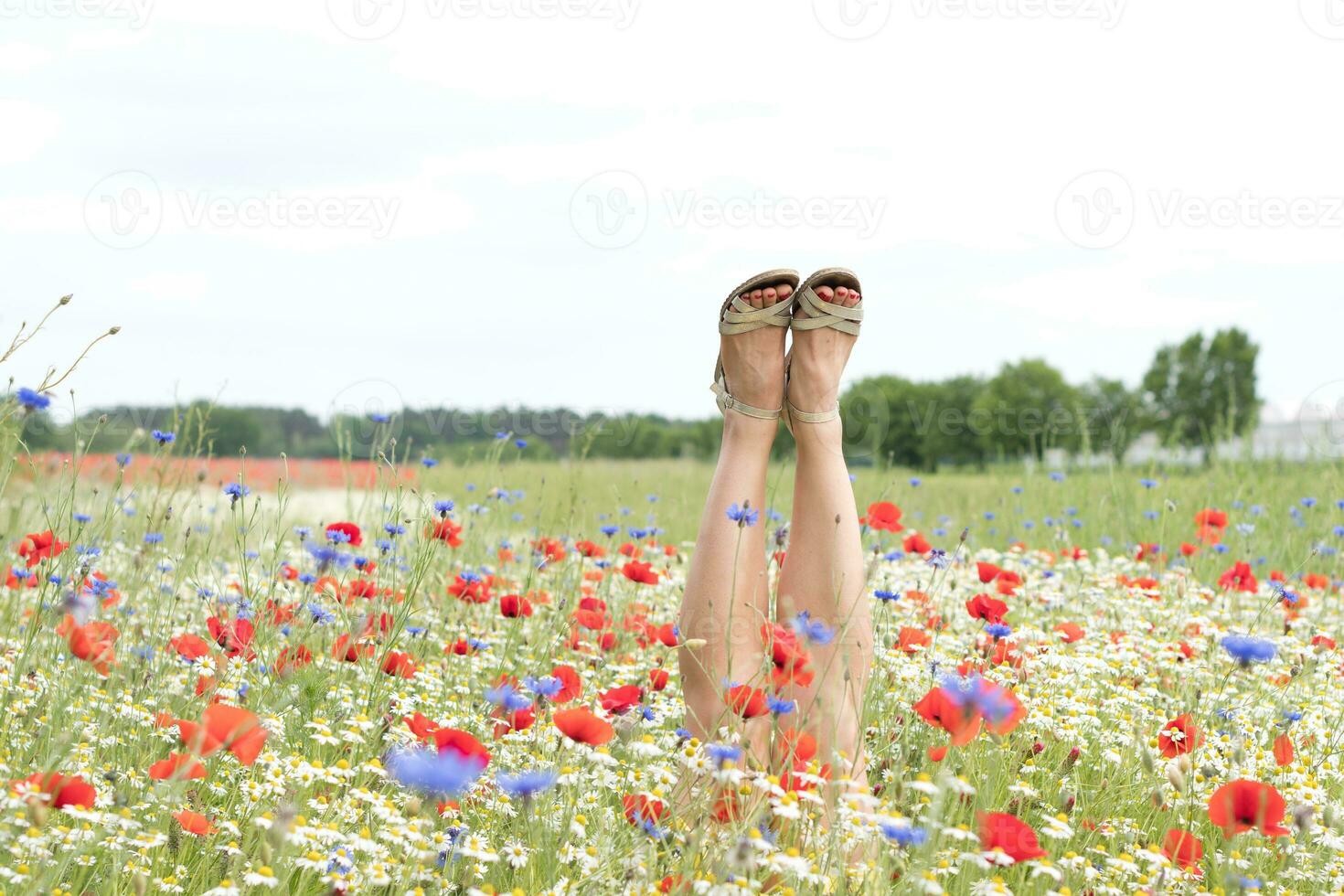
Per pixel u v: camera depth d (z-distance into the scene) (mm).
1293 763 2709
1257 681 3307
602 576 4445
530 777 1918
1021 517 7922
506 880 2061
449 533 3836
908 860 2035
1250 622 4512
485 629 3922
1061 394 39281
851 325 2615
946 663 3020
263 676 2719
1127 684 3227
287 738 2404
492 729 2641
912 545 4301
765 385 2619
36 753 2184
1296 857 2258
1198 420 38938
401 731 2463
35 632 2451
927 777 2016
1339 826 2350
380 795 2064
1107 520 7598
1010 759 2564
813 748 2176
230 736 1862
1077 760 2578
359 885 1849
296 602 3416
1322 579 4680
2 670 2611
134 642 2992
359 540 3219
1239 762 2191
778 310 2586
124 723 2438
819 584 2559
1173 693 3232
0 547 2961
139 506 3973
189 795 2090
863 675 2494
